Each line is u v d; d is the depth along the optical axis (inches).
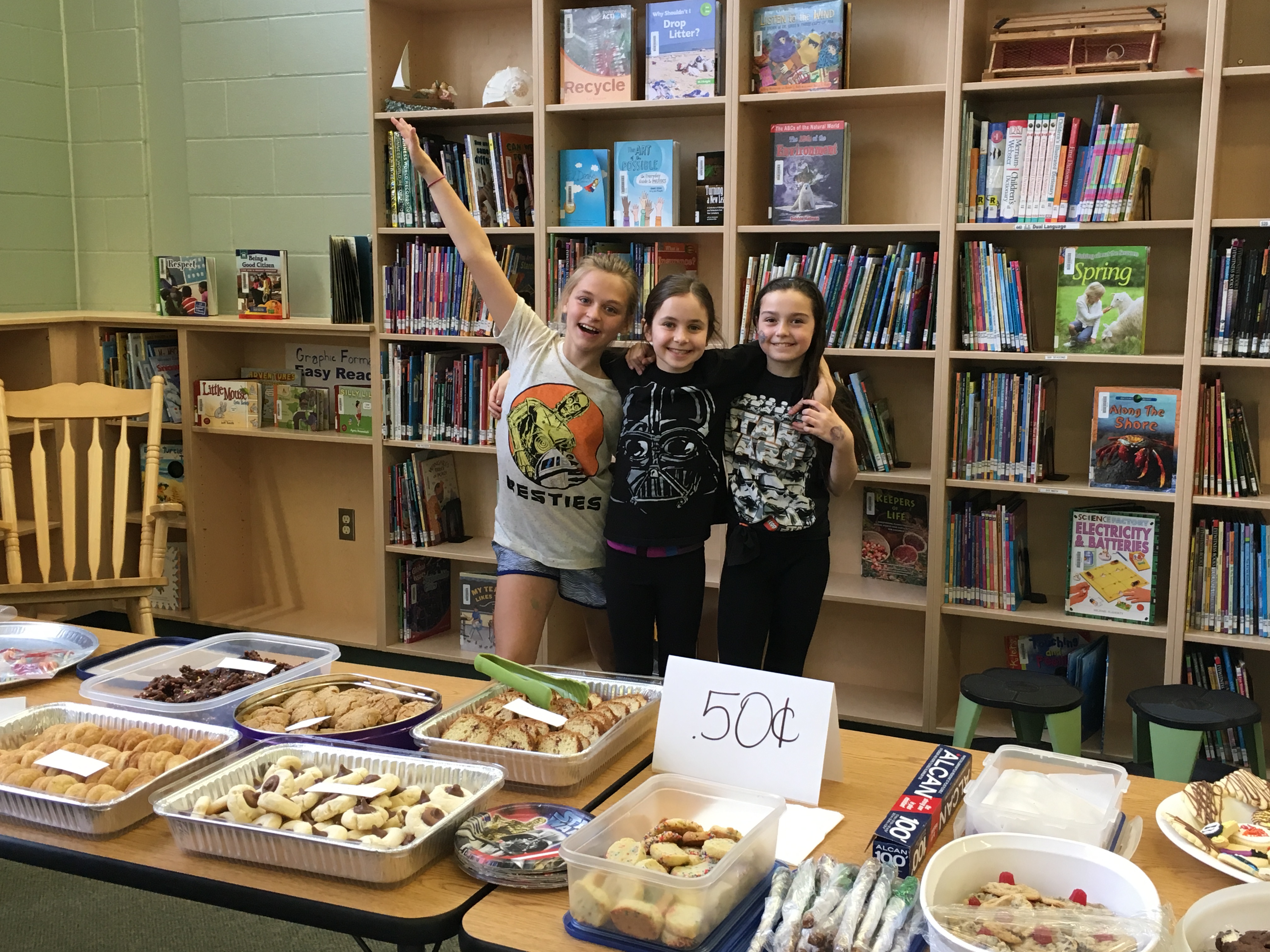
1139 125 118.6
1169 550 131.5
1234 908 45.1
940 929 41.3
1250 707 97.7
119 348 177.9
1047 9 129.6
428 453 166.7
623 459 99.1
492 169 150.1
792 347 99.4
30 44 180.7
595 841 49.8
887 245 140.5
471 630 164.6
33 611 180.4
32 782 57.8
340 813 53.4
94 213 188.9
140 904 103.2
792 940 44.5
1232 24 121.1
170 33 179.3
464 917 48.8
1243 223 114.9
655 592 102.1
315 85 171.0
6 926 98.8
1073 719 102.3
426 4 155.3
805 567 106.5
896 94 127.9
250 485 186.1
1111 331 122.2
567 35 142.4
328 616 182.7
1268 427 126.6
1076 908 43.8
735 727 62.5
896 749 68.0
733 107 133.9
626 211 143.6
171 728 64.3
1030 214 123.7
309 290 177.2
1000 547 131.4
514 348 103.4
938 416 130.0
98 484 128.0
